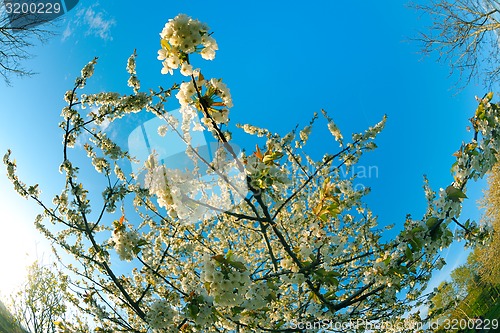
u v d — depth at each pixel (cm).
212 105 269
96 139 380
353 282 521
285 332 365
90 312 444
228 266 255
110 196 380
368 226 519
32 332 1073
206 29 247
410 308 556
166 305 329
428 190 354
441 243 305
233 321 308
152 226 502
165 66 255
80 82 365
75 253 403
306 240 342
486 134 307
